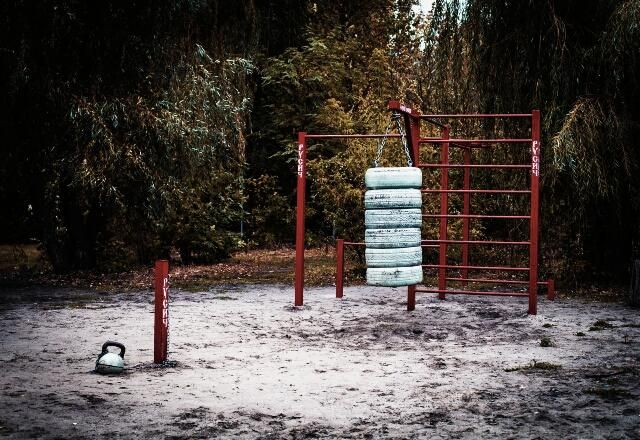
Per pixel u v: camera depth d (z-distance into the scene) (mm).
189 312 10695
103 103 13836
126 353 7672
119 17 14352
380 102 17516
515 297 12508
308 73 25047
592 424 5148
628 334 8883
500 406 5641
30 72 13281
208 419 5285
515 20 13891
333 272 16891
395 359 7477
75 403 5656
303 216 11477
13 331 8992
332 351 7902
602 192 12508
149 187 14336
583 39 13586
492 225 16625
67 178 14773
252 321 9891
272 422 5227
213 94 16234
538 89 13461
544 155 13438
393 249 9547
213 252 19547
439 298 12180
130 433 4941
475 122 15172
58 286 14273
